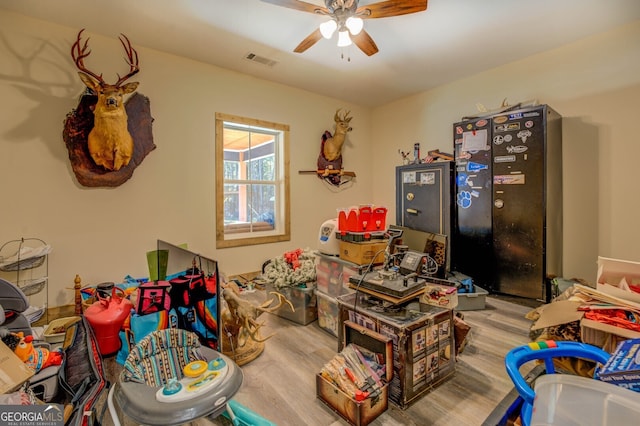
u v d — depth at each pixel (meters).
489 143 3.42
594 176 3.21
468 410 1.63
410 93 4.80
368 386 1.58
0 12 2.58
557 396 1.21
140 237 3.29
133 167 3.19
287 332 2.61
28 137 2.71
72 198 2.91
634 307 1.70
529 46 3.35
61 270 2.88
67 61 2.86
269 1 2.18
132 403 1.20
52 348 1.99
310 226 4.77
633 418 1.11
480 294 3.05
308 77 4.16
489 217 3.45
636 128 2.96
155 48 3.31
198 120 3.66
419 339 1.70
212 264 1.83
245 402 1.71
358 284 1.96
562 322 1.77
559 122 3.34
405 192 4.24
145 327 1.98
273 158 4.52
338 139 4.80
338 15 2.32
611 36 3.03
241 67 3.82
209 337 1.85
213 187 3.79
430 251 3.19
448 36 3.11
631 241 3.02
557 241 3.33
